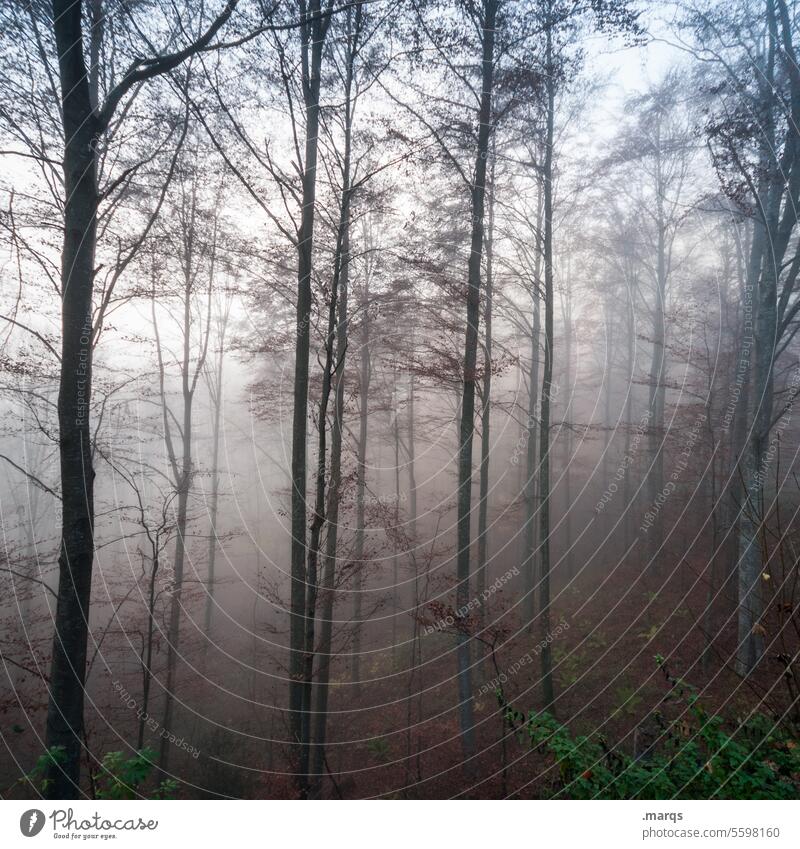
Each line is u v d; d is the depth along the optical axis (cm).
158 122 674
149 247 738
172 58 541
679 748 388
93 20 583
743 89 674
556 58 741
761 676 614
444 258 862
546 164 862
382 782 702
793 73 663
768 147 675
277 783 613
